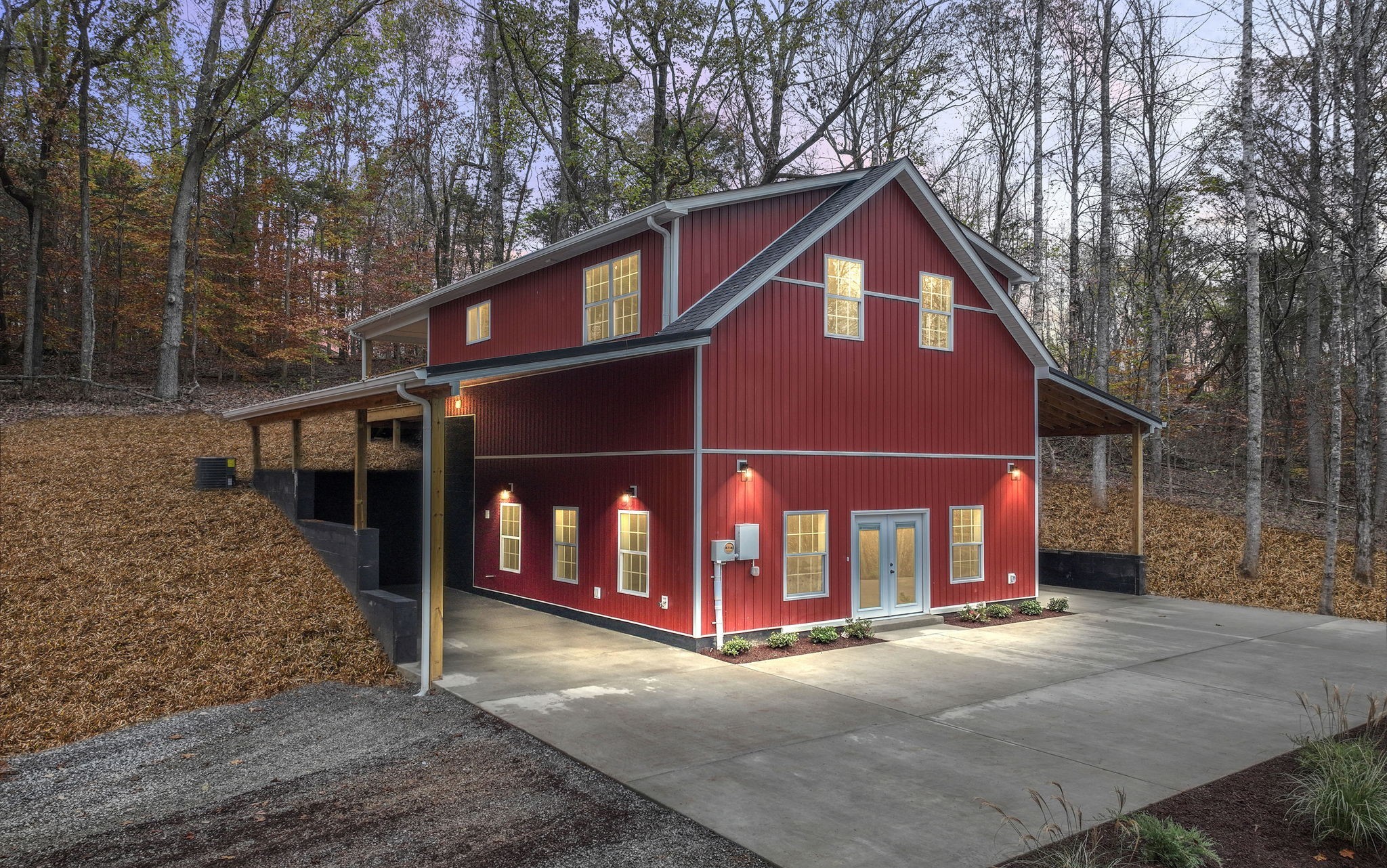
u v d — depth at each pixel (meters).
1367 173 17.12
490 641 12.42
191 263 29.34
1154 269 25.39
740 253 13.59
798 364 13.02
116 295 30.48
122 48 26.36
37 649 9.66
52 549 12.34
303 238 34.84
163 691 9.08
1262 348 27.98
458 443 18.06
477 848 5.51
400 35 30.45
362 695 9.23
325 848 5.52
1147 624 14.30
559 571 14.80
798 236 13.08
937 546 14.75
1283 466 26.44
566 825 5.86
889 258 14.35
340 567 12.27
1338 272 17.70
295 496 14.27
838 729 8.14
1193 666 11.06
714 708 8.88
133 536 13.12
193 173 25.27
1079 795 6.41
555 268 15.80
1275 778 6.82
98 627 10.30
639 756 7.30
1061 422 19.20
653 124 29.69
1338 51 17.12
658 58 24.16
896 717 8.57
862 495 13.74
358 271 36.06
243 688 9.31
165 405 24.25
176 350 25.12
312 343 29.86
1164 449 28.75
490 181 38.78
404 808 6.21
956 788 6.56
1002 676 10.40
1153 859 5.23
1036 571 16.39
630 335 13.59
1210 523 21.17
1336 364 16.14
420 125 36.06
